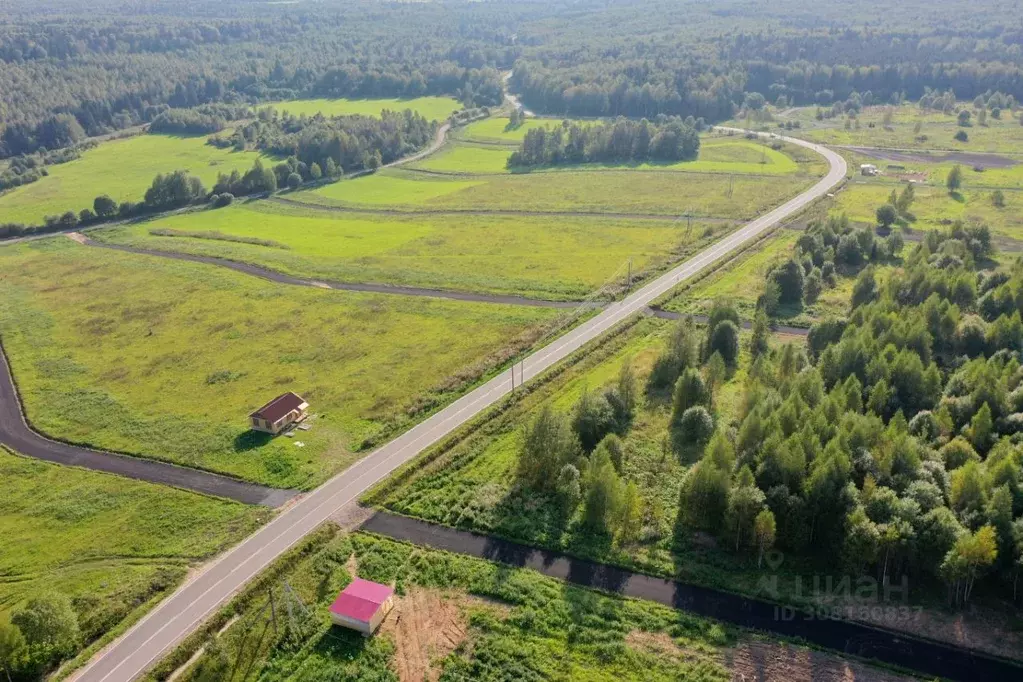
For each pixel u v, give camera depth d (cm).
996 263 14100
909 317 10238
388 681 6034
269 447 9325
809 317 12431
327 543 7625
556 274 14712
